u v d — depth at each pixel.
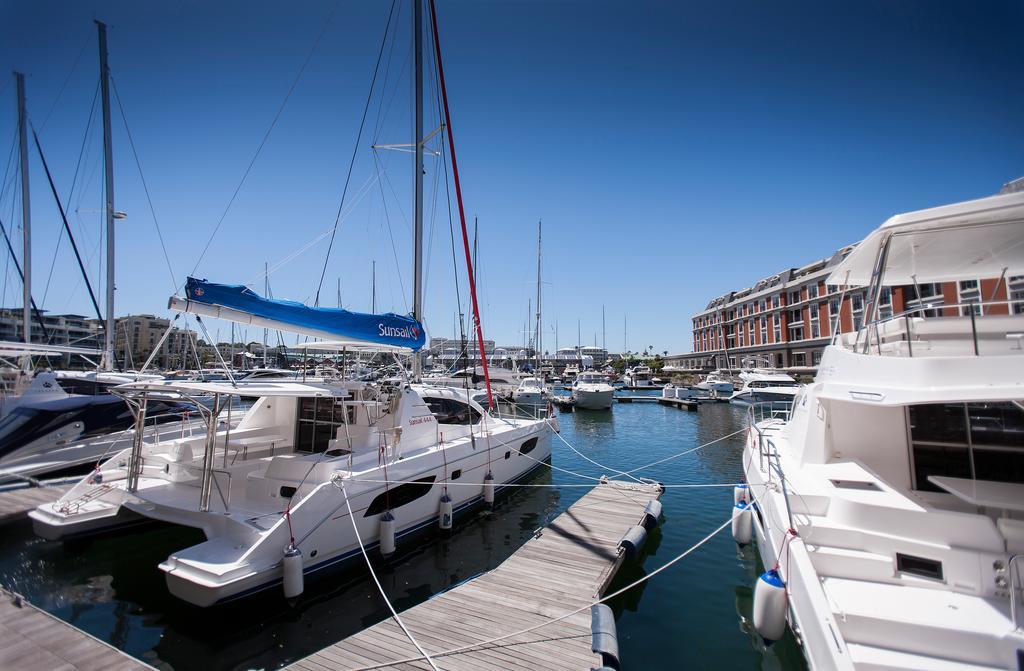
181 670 4.66
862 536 4.23
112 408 11.16
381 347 8.07
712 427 23.08
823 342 39.41
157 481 6.94
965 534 3.96
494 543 7.99
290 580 5.45
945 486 4.45
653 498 9.55
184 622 5.37
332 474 6.39
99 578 6.29
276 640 5.15
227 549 5.45
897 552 4.08
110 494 6.83
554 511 9.80
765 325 48.81
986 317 4.61
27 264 13.20
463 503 8.90
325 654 4.57
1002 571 3.76
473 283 10.44
